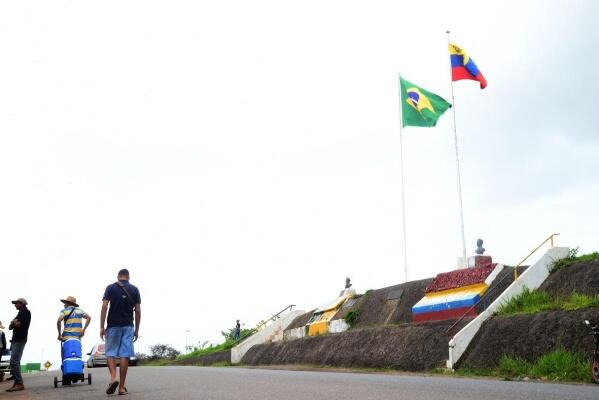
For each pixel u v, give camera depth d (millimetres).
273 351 31641
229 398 9680
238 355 34938
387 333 22906
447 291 23812
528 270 20328
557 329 15750
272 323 36500
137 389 12117
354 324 28828
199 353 42469
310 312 35531
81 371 14555
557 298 18891
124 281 11398
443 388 11055
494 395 9562
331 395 9898
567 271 19688
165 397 10141
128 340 11164
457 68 28906
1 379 20516
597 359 12922
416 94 29844
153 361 47844
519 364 15703
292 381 13336
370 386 11688
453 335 19469
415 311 24359
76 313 14906
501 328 17734
